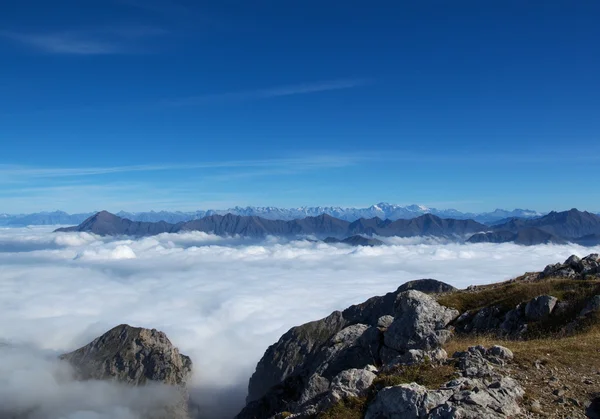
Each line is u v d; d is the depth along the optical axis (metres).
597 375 21.03
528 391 19.58
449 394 18.77
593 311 33.38
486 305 40.22
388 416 18.86
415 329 36.97
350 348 38.53
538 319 35.41
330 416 20.53
